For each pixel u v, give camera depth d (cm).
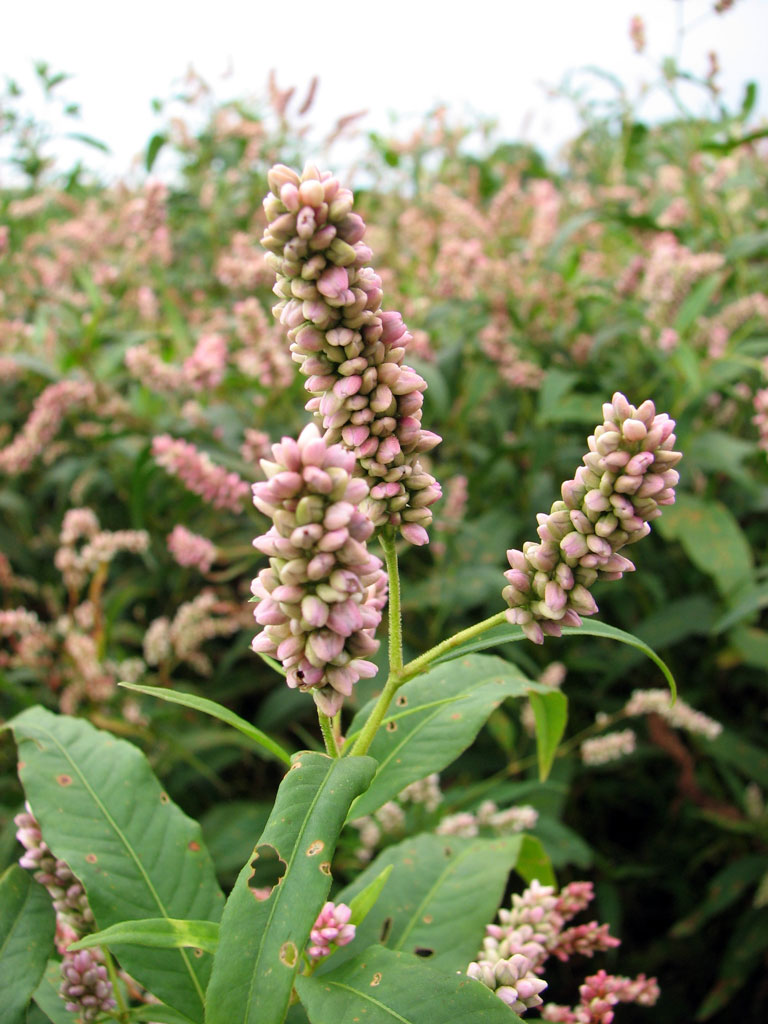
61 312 35
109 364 29
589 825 28
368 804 11
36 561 31
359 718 11
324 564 8
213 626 24
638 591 28
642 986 12
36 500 32
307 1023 10
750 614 25
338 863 19
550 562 9
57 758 11
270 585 8
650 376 31
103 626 23
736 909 25
